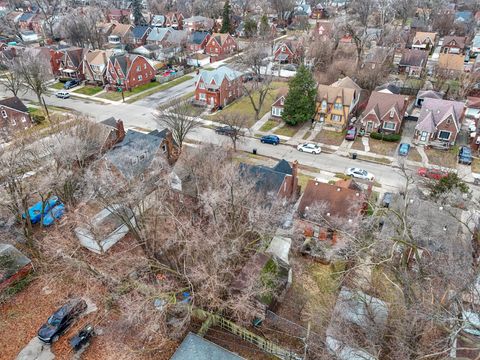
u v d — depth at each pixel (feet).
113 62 231.50
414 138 167.32
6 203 98.07
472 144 163.53
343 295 81.87
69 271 92.84
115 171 115.34
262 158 155.63
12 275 88.12
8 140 135.95
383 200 123.85
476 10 422.41
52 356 73.31
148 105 212.64
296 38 318.45
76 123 137.39
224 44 308.60
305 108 175.83
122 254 97.35
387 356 67.26
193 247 86.12
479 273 69.62
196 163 116.26
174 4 502.79
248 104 213.25
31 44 344.69
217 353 67.46
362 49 253.03
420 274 75.92
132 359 73.00
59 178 100.89
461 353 66.39
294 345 75.66
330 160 155.02
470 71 237.25
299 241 106.83
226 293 81.71
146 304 78.07
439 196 118.42
